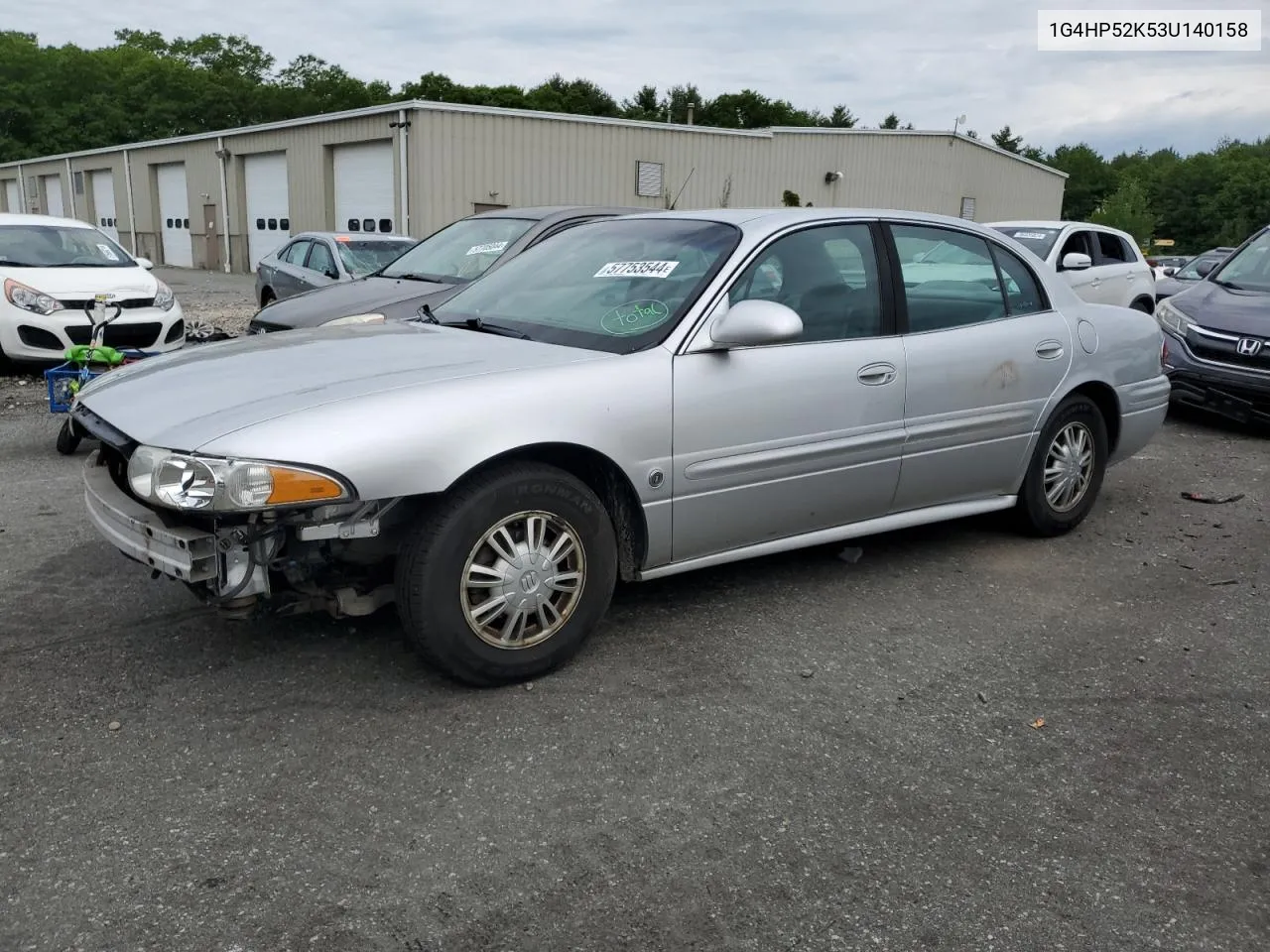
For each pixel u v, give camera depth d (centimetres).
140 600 415
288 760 300
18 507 541
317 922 233
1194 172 10781
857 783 297
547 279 439
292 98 7731
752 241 400
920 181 3528
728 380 378
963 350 455
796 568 478
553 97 7825
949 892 251
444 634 326
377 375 336
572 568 353
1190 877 261
